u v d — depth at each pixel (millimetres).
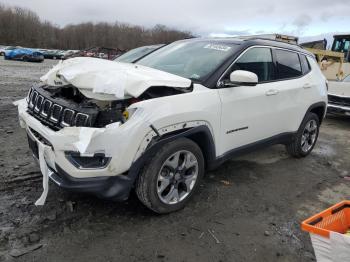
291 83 4914
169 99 3260
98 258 2828
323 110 5816
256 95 4219
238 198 4031
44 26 83500
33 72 20469
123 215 3451
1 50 42312
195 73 3902
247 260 2955
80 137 2762
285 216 3734
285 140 5082
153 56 4746
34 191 3789
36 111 3490
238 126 4051
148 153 3148
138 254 2912
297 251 3127
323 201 4191
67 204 3561
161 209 3422
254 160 5418
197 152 3584
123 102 3082
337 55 15008
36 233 3061
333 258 2250
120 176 3100
